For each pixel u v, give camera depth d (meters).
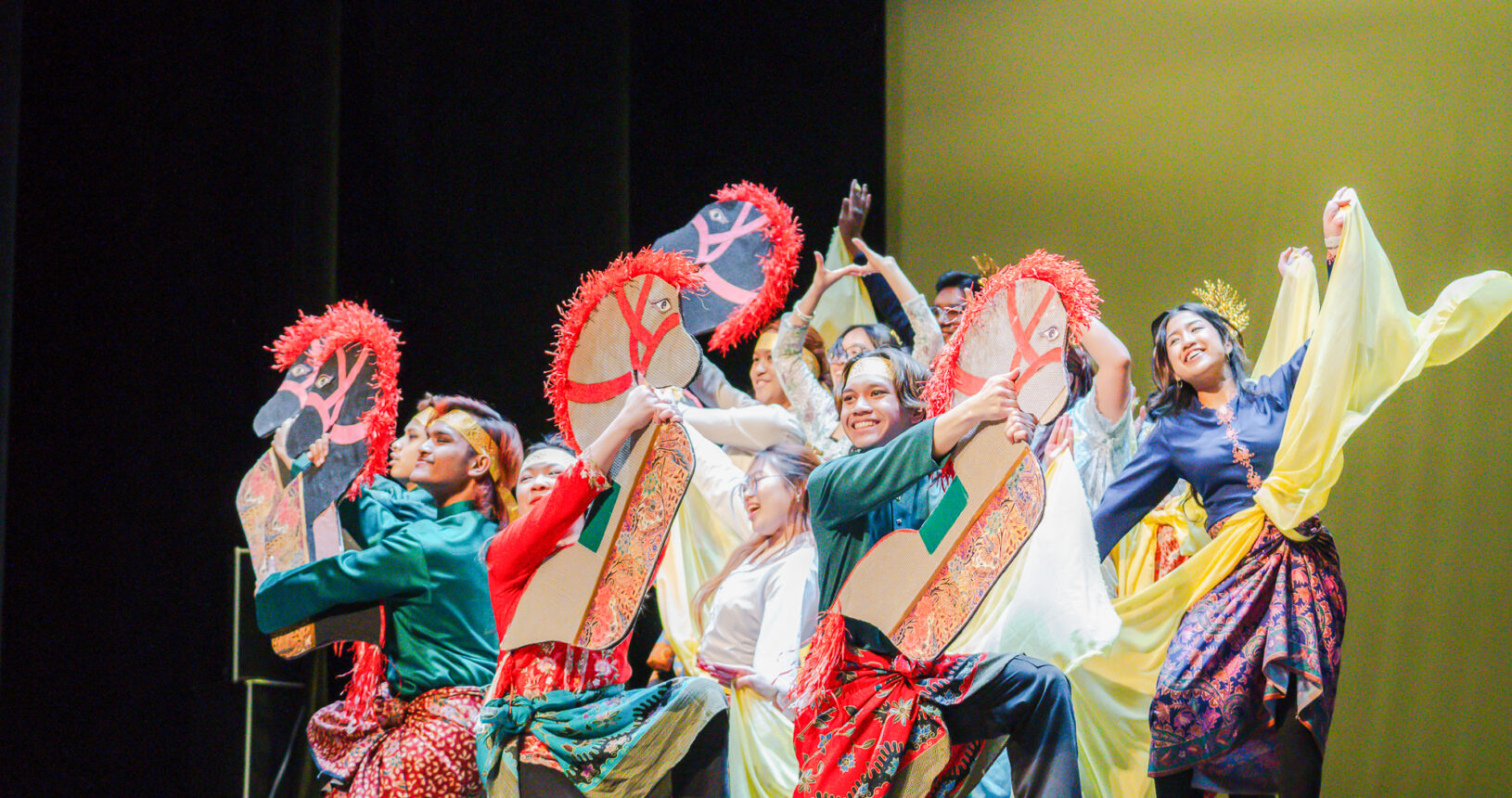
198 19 11.23
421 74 12.77
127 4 10.84
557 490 6.93
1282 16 10.74
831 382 9.75
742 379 12.63
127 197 10.75
